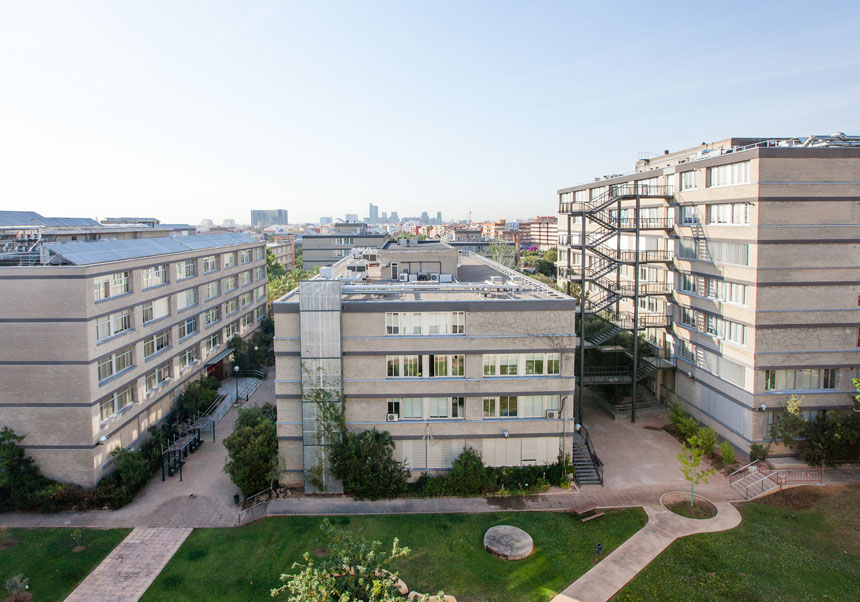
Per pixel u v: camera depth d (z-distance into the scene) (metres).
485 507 32.81
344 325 34.38
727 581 25.64
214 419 46.75
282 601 24.88
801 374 37.66
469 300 35.28
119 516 32.56
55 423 33.88
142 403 40.84
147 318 43.47
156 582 26.38
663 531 29.94
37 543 29.69
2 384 33.72
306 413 33.84
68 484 33.94
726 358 40.25
